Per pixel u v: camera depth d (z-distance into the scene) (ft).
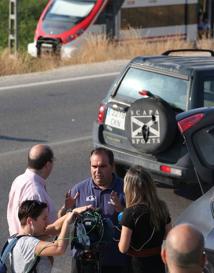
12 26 163.02
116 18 185.68
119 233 47.16
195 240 31.17
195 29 208.03
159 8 196.75
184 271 31.04
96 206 48.73
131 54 165.68
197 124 61.41
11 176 80.79
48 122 104.94
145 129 68.90
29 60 150.00
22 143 94.22
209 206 49.24
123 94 75.05
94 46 165.37
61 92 124.36
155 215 44.65
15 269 41.57
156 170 69.72
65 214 45.70
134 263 45.29
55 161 86.84
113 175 49.65
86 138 97.35
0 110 110.73
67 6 185.16
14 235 42.55
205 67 71.67
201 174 62.03
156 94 72.69
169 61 74.23
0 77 135.85
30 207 41.93
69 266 59.31
